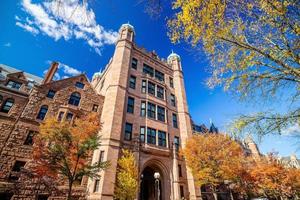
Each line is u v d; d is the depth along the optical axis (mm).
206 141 21969
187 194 21828
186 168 23719
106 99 22641
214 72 6855
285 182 26875
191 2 5629
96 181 16797
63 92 21344
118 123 20484
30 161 15398
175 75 33375
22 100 18891
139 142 20969
